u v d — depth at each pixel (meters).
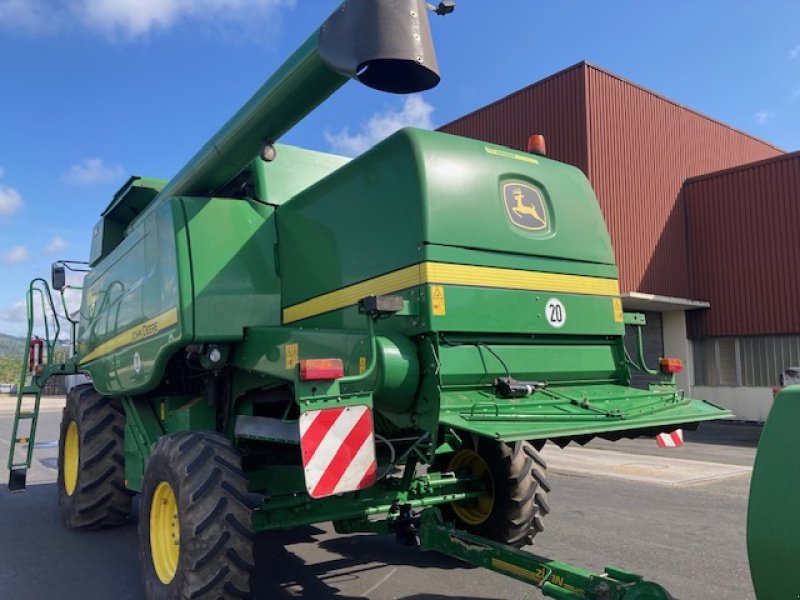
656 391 4.55
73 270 7.74
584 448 13.06
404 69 3.43
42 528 6.62
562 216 4.52
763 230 19.83
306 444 3.23
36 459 11.62
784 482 2.13
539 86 19.38
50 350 7.57
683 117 21.70
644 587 2.94
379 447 4.20
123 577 5.09
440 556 5.48
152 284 5.15
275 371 4.42
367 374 3.47
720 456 11.91
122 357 5.75
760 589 2.18
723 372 20.81
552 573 3.37
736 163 24.05
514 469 4.97
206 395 5.43
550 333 4.23
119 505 6.45
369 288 4.08
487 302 3.91
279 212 5.07
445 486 4.88
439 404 3.54
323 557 5.48
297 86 3.80
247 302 4.82
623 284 18.98
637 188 19.66
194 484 3.88
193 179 4.97
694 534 6.24
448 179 3.91
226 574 3.74
